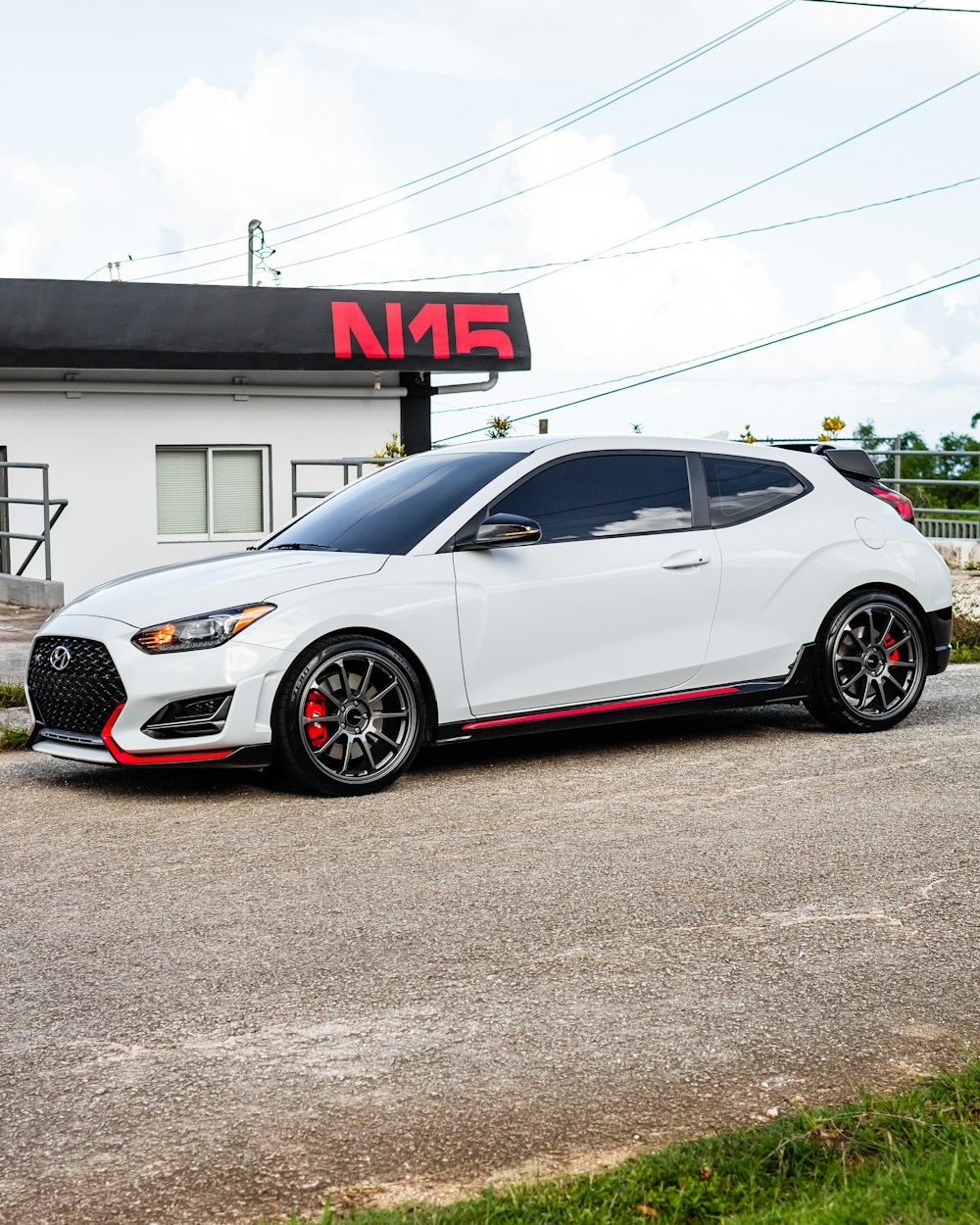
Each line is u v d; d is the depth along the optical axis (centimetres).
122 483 1833
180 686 572
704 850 501
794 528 702
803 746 693
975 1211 226
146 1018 350
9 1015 354
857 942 400
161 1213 257
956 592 1480
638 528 666
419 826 543
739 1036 333
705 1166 257
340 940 408
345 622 590
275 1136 286
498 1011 351
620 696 656
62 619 618
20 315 1719
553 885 460
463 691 618
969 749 677
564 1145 280
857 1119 275
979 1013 345
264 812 570
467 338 1919
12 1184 268
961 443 4522
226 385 1870
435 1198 260
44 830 550
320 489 1945
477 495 642
